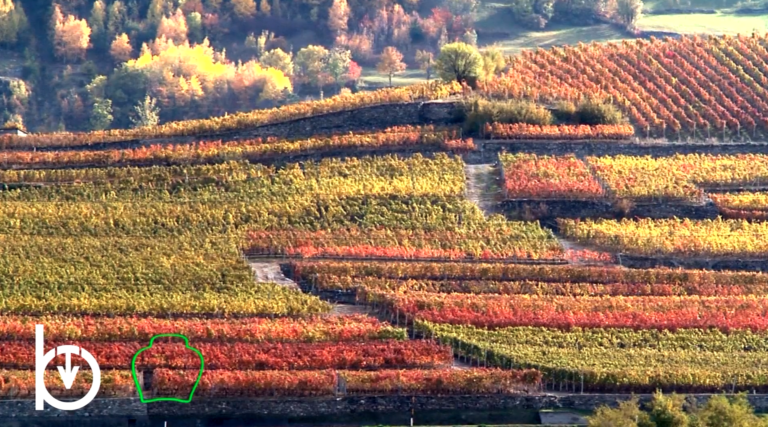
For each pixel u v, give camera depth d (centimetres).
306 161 19612
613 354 14925
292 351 14488
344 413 13738
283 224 17962
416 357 14500
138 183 18962
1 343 14562
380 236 17625
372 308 16012
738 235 17962
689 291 16688
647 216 18625
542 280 16750
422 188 18762
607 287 16550
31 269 16362
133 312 15538
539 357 14688
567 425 13600
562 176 19112
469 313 15575
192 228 17800
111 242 17288
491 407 13888
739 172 19525
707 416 12912
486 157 19950
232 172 19225
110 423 13525
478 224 18000
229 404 13700
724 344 15362
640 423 12988
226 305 15600
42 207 18138
